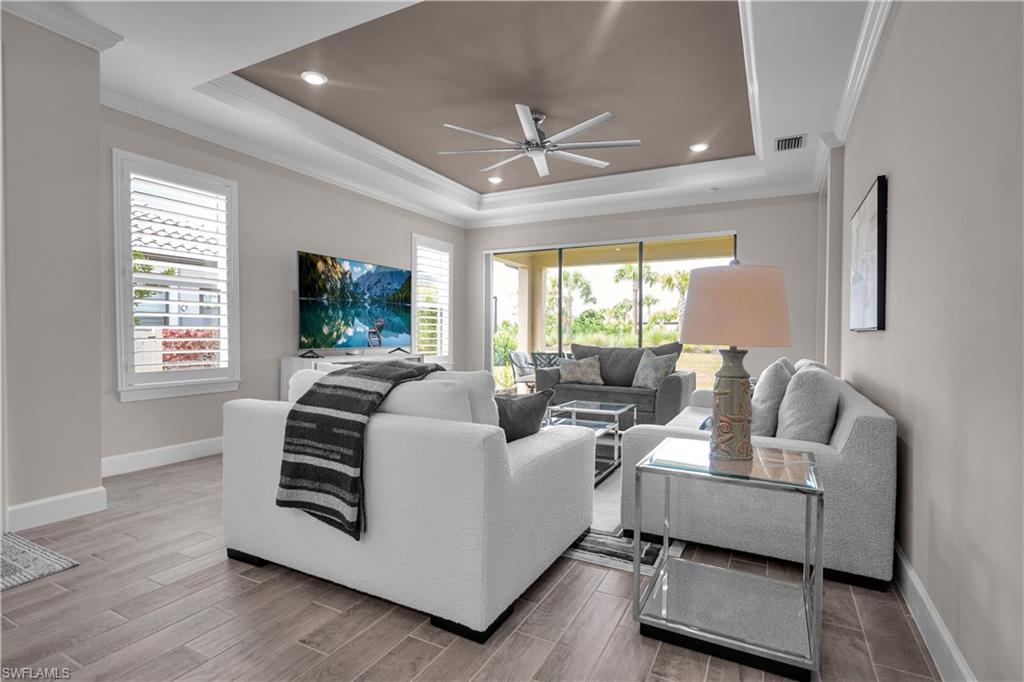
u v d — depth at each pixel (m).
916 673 1.58
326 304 5.15
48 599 1.96
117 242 3.62
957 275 1.57
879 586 2.06
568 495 2.31
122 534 2.58
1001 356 1.28
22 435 2.64
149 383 3.81
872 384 2.81
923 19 1.94
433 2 2.86
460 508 1.73
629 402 5.39
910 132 2.09
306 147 4.57
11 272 2.60
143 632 1.75
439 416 1.90
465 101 4.07
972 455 1.45
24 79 2.64
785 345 1.77
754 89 3.47
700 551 2.40
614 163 5.51
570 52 3.37
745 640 1.67
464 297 7.55
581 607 1.94
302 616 1.86
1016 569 1.20
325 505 1.92
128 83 3.48
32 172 2.67
